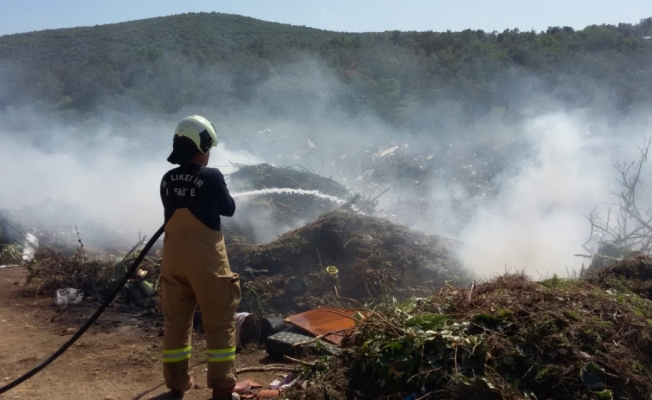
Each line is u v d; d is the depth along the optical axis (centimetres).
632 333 416
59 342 588
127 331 625
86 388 484
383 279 694
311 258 737
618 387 384
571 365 391
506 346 405
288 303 679
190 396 470
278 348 541
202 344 584
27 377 434
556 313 423
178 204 428
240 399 459
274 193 1010
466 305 461
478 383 378
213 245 429
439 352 409
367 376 427
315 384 432
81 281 738
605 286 566
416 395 396
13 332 612
